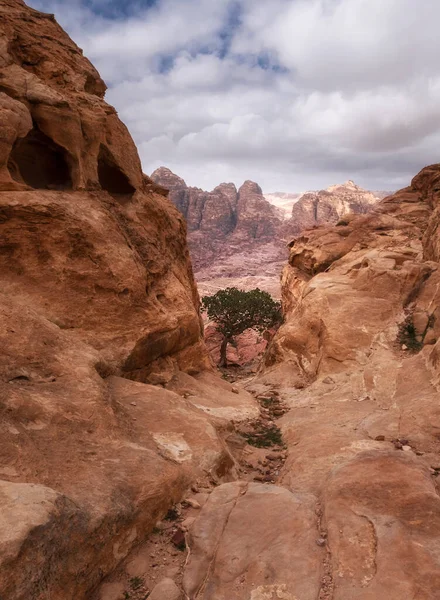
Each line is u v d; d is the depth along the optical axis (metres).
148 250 13.55
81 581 4.66
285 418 12.00
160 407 8.79
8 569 3.70
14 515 4.12
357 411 11.40
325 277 22.11
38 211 10.34
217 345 45.53
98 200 12.52
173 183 180.25
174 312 13.26
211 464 7.42
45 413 6.59
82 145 12.44
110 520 5.25
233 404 12.26
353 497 5.91
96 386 7.69
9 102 10.45
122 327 10.91
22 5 13.66
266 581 4.81
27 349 7.74
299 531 5.55
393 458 6.86
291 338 19.39
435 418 9.41
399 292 18.19
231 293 36.66
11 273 10.09
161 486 6.23
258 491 6.53
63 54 13.76
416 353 15.00
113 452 6.56
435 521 5.32
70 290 10.49
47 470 5.63
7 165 11.25
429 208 36.44
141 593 4.96
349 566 4.84
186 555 5.53
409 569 4.63
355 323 16.91
